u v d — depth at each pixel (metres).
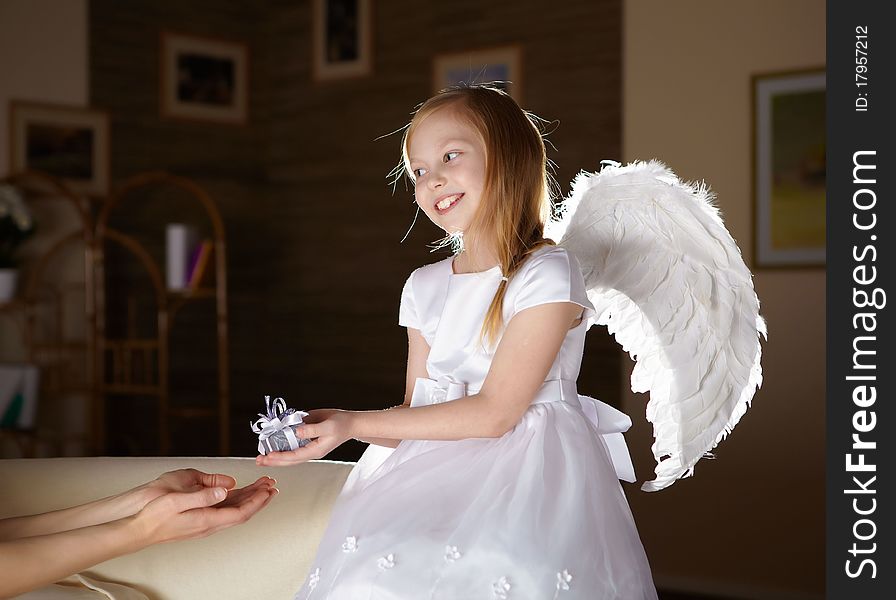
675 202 1.54
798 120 3.95
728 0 4.11
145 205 5.30
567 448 1.37
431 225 5.21
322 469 1.81
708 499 4.16
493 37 4.93
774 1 4.00
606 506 1.35
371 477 1.50
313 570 1.36
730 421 1.52
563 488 1.33
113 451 5.14
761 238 4.05
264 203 5.80
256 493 1.44
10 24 4.80
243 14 5.69
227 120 5.63
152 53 5.31
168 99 5.38
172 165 5.39
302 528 1.72
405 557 1.27
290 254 5.74
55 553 1.28
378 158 5.40
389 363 5.36
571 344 1.46
